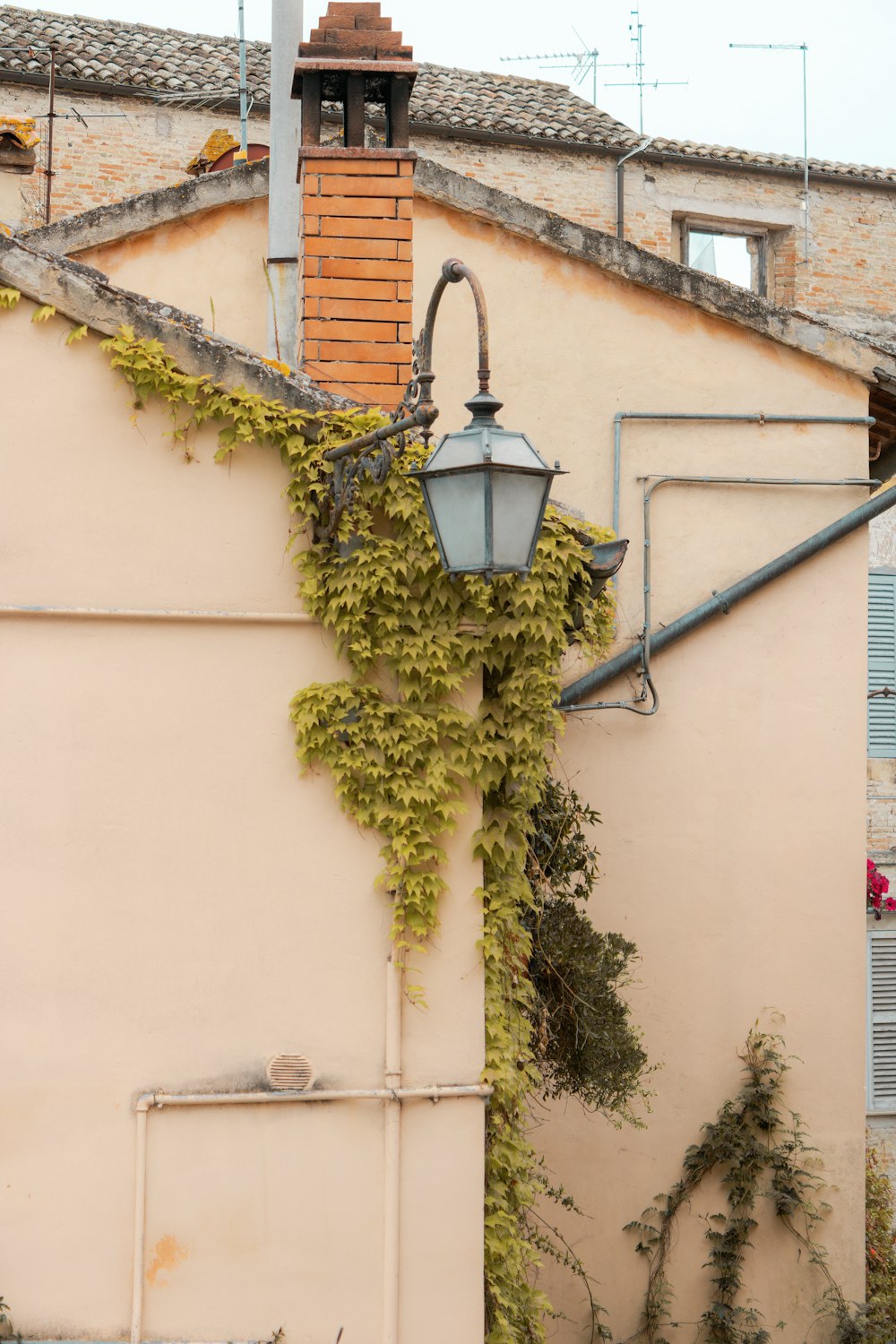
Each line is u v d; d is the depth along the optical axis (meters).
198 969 5.49
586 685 8.45
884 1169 11.83
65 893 5.42
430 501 4.93
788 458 8.95
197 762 5.53
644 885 8.56
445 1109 5.60
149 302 5.85
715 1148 8.40
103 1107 5.39
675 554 8.80
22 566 5.45
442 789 5.58
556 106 16.78
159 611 5.51
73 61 14.91
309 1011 5.54
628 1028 7.92
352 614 5.55
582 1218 8.34
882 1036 11.98
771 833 8.72
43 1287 5.30
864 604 8.92
